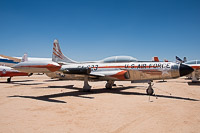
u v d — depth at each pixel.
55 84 18.39
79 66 14.92
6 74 18.86
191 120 5.22
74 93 11.34
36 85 16.91
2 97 9.29
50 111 6.20
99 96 10.08
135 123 4.91
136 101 8.46
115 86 17.25
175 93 11.70
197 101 8.53
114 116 5.63
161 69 10.30
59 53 17.80
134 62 12.01
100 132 4.16
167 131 4.28
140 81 11.30
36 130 4.22
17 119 5.14
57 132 4.11
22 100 8.40
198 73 22.50
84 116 5.60
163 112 6.21
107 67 12.94
